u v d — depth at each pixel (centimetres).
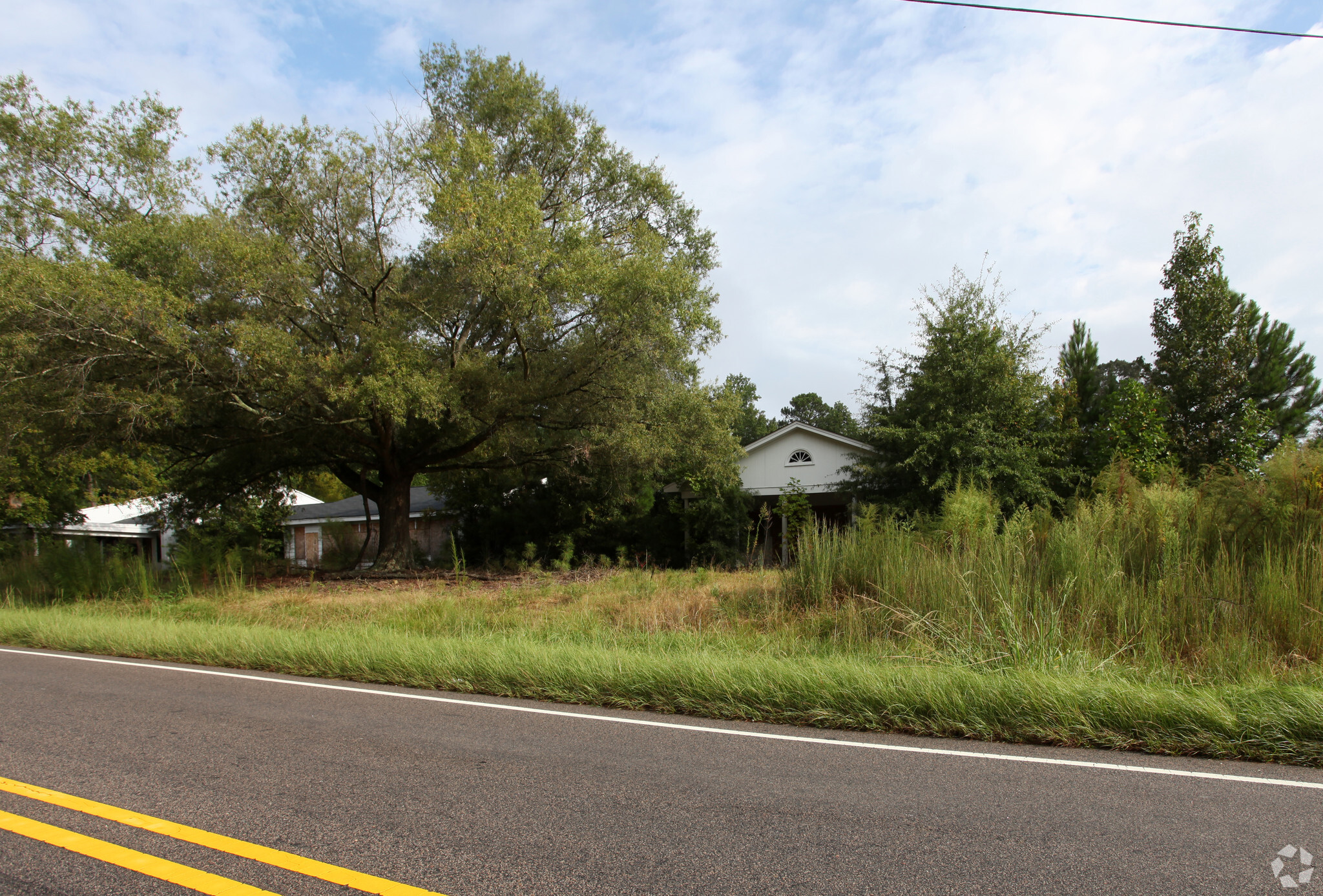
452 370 1795
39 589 1612
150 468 3219
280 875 311
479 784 425
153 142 2083
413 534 3173
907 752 493
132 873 313
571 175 2394
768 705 600
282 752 489
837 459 2317
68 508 2822
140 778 435
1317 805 392
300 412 1733
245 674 788
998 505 1234
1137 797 405
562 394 1898
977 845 341
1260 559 854
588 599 1288
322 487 5256
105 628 1034
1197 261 2114
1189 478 1220
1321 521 879
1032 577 887
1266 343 2148
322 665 789
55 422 1555
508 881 305
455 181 1681
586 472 2261
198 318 1557
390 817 374
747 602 1123
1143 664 703
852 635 871
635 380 1878
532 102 2305
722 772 448
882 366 2153
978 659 723
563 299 1714
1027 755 484
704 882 304
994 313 2011
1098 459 1970
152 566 1791
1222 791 414
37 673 791
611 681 660
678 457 2184
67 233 1984
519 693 677
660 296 1744
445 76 2328
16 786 422
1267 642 721
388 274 1775
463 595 1468
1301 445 1031
